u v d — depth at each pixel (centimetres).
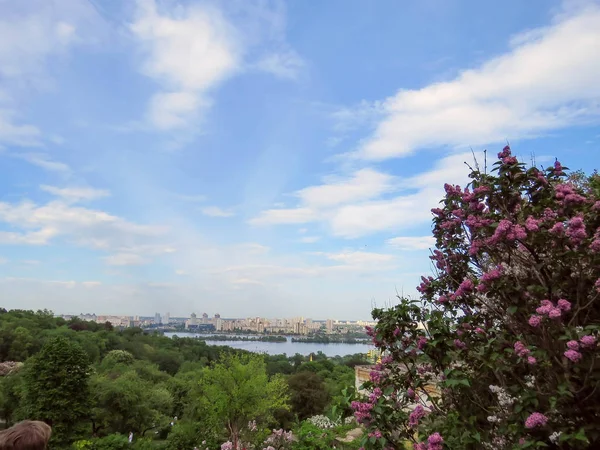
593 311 302
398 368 403
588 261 292
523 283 322
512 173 349
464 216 383
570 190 316
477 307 365
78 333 8581
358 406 369
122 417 3378
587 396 252
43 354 3058
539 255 326
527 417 270
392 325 392
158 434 3956
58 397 2920
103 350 7950
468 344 344
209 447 1994
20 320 8562
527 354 273
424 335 382
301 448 859
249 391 1983
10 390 3759
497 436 311
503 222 310
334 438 904
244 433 1995
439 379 368
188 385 4450
